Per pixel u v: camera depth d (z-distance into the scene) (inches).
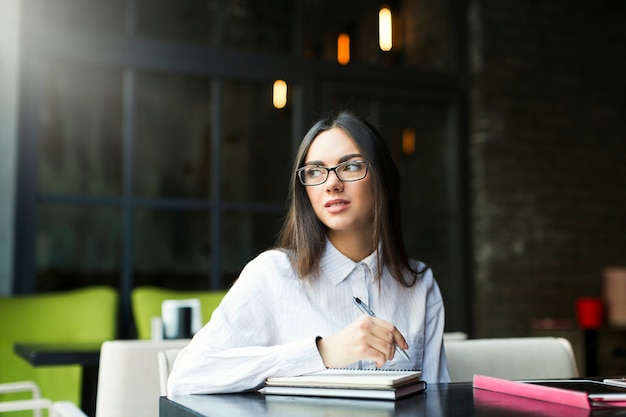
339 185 51.1
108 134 153.2
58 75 150.3
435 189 176.1
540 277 178.5
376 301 53.8
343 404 38.8
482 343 63.5
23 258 143.1
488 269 174.1
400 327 54.1
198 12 159.5
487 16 179.9
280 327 50.9
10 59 144.2
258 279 50.9
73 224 150.2
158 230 155.6
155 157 156.5
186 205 157.3
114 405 60.8
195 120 159.3
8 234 142.1
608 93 190.2
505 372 62.4
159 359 54.4
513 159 178.9
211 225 159.0
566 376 64.1
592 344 157.9
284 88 165.5
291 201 53.6
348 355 43.0
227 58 159.8
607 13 192.1
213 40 160.2
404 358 53.3
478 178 176.4
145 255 154.3
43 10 146.9
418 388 42.6
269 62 163.2
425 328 56.3
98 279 151.4
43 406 84.3
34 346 94.4
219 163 159.8
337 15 171.0
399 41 175.8
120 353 61.3
